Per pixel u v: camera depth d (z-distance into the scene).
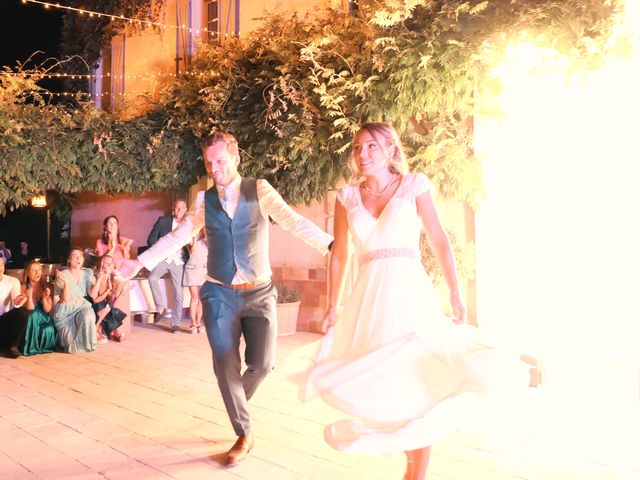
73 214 13.70
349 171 7.08
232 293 3.44
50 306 7.10
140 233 11.83
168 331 8.55
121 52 11.85
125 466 3.49
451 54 5.91
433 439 2.32
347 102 6.82
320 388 2.56
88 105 8.88
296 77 7.29
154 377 5.72
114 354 6.88
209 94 8.11
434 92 6.14
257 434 4.00
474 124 6.58
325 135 7.05
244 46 8.37
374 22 6.22
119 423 4.30
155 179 9.04
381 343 2.58
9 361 6.55
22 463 3.56
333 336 2.81
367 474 3.29
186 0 10.69
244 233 3.46
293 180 7.67
